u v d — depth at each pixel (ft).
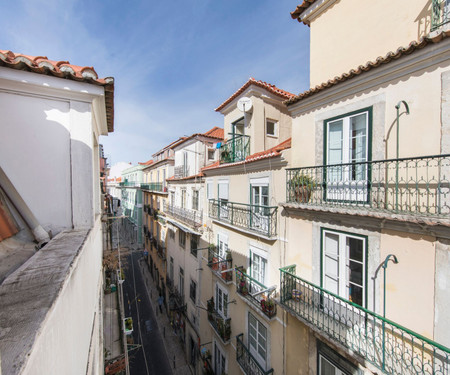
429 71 12.67
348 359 15.90
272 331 22.84
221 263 32.91
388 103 14.43
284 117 33.76
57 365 5.49
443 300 11.74
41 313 4.56
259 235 23.88
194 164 51.80
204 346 37.14
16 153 12.41
